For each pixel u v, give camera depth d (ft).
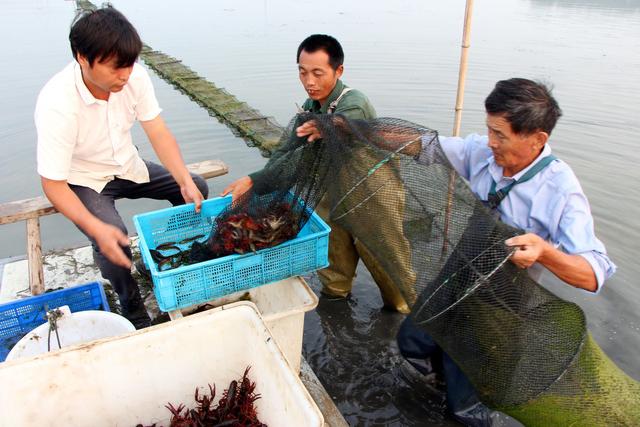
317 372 12.48
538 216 8.84
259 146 25.71
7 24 53.26
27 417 7.19
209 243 11.02
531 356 8.21
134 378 7.76
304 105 13.79
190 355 7.98
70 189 10.48
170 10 63.77
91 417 7.72
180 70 37.60
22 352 9.60
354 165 9.89
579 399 8.30
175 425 8.11
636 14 59.16
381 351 13.11
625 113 27.02
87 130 10.69
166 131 12.24
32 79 32.99
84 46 8.89
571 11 62.03
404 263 9.38
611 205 19.34
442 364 11.40
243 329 8.10
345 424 10.32
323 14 59.16
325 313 14.43
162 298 9.87
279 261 10.83
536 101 7.98
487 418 10.81
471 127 25.55
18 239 18.58
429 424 11.12
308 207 11.22
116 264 11.03
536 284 8.50
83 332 10.09
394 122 10.01
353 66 35.47
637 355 12.91
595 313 14.37
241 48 43.32
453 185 8.97
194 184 12.30
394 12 60.59
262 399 7.83
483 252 8.04
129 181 12.29
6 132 25.41
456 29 48.93
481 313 8.30
